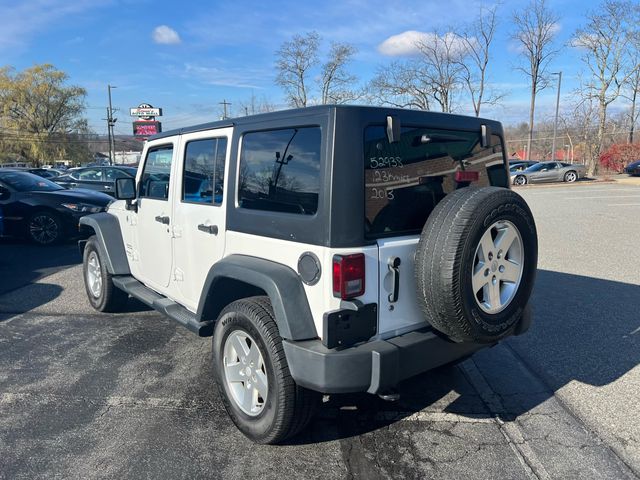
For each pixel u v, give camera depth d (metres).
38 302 6.11
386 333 2.81
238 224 3.25
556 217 13.80
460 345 3.07
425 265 2.69
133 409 3.53
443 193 3.15
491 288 2.81
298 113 2.81
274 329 2.84
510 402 3.66
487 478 2.78
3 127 58.41
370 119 2.70
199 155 3.75
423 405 3.62
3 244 10.34
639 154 35.03
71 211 10.02
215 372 3.31
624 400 3.65
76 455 2.97
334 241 2.60
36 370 4.16
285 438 2.99
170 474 2.79
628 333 4.95
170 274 4.24
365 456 2.98
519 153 53.72
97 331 5.11
